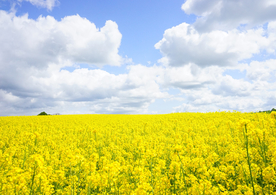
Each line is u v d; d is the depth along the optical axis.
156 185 4.38
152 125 19.50
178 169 4.25
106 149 9.68
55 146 10.12
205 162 5.72
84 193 4.91
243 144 7.48
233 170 5.27
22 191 4.06
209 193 3.87
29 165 6.13
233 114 21.84
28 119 29.30
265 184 4.48
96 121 26.95
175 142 9.78
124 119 29.72
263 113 18.50
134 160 7.76
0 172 5.12
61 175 5.35
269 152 5.10
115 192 4.46
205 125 16.56
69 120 28.80
